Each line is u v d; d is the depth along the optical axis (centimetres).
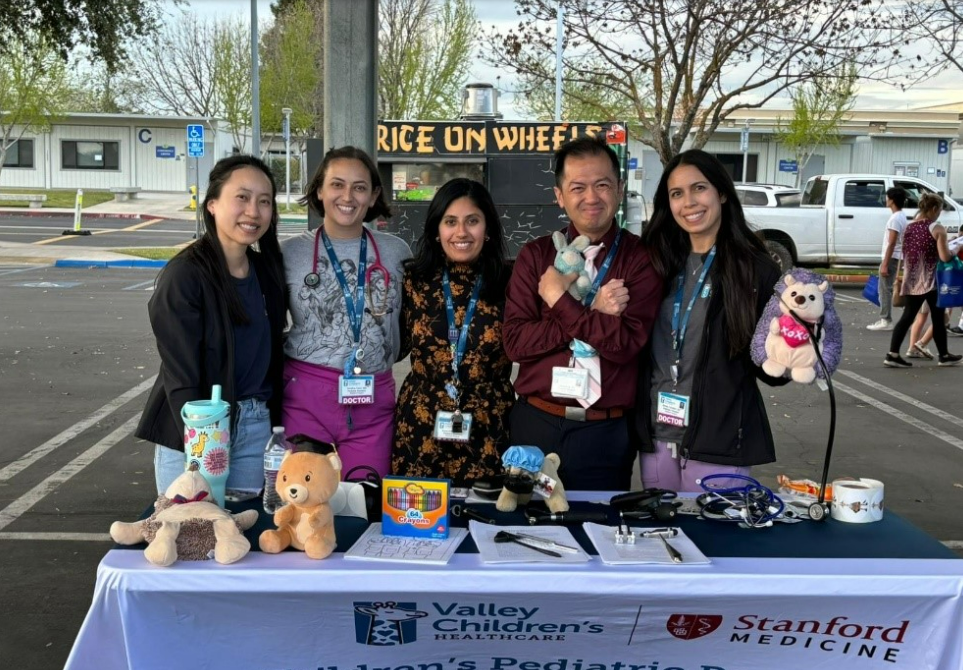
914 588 207
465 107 1233
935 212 855
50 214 2928
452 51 2694
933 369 878
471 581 204
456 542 225
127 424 638
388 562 211
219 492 245
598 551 219
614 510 255
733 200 282
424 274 320
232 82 3397
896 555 222
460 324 314
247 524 234
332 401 311
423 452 314
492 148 1152
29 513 464
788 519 249
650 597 206
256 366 291
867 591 206
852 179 1560
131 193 3478
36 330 1016
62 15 799
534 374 293
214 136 3444
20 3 802
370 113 462
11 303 1223
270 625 213
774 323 259
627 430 296
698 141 1225
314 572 205
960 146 3812
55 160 3781
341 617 213
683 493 276
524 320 292
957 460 578
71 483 512
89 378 783
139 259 1795
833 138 3200
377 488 254
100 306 1212
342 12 455
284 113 3116
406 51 2619
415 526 228
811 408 718
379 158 1151
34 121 3128
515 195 1156
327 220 317
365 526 241
